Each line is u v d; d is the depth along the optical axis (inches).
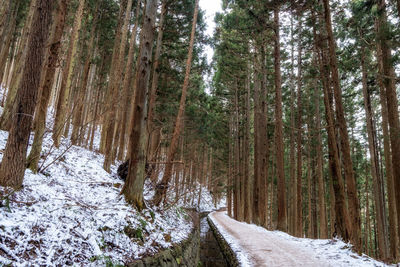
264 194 657.0
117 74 500.1
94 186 299.9
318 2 464.8
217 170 1217.4
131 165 275.9
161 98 703.1
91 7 652.7
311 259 267.6
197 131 939.3
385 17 381.1
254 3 556.7
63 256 133.0
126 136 842.8
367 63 542.9
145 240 207.6
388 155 482.0
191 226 437.1
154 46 656.4
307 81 695.7
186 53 690.2
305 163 1074.7
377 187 544.4
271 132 883.4
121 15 594.9
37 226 145.9
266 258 277.7
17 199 165.5
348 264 242.2
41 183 221.5
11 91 387.2
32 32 195.3
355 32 506.9
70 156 402.3
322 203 661.9
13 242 122.4
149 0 298.8
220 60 868.0
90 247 153.1
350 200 301.4
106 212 207.8
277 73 568.7
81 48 681.0
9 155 177.5
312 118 852.6
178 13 641.0
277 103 559.2
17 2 636.7
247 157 811.4
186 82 456.8
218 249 470.6
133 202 263.0
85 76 578.9
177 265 222.7
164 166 433.1
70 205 192.4
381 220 526.0
